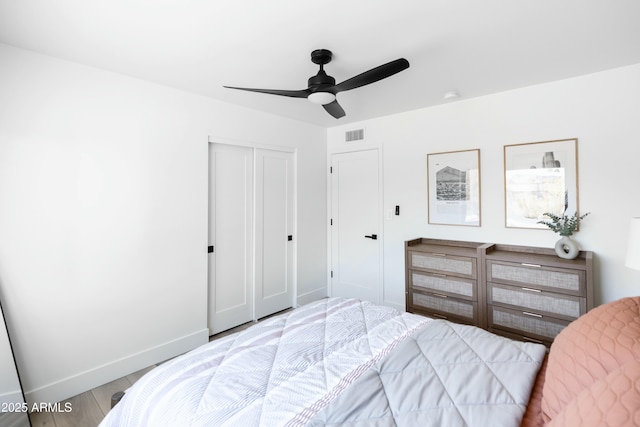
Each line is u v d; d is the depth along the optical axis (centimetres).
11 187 196
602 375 95
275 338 158
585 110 250
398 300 363
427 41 194
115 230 240
